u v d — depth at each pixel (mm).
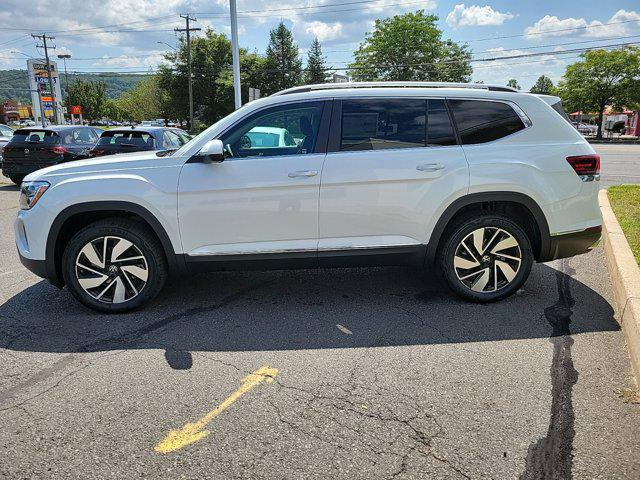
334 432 2645
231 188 4070
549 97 4520
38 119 57719
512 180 4156
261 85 65812
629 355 3438
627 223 6527
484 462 2400
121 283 4273
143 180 4086
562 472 2326
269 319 4188
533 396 2963
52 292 4941
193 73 61531
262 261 4219
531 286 4906
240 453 2490
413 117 4219
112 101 107000
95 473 2361
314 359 3475
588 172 4281
